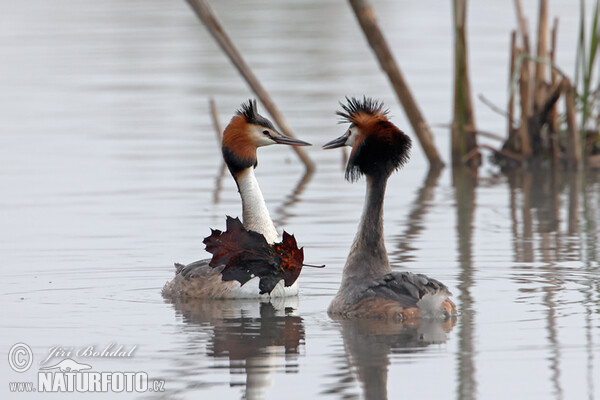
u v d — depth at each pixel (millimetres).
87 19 43594
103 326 10602
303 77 30031
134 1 49344
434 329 10156
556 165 21250
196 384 8742
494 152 21609
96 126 24578
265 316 10984
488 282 12164
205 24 19750
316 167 21203
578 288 11812
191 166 20688
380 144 10719
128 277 12859
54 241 14891
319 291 12211
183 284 11992
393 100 26172
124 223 16047
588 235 14914
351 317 10656
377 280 10711
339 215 16406
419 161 22078
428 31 38344
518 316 10586
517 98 25312
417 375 8828
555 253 13727
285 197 18078
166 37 38750
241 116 12828
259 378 8828
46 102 27531
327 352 9508
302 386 8617
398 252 13883
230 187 18891
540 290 11734
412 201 17922
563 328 10117
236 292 11750
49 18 44000
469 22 40312
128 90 29062
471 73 29469
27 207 17406
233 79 30297
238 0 49969
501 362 9125
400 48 34625
